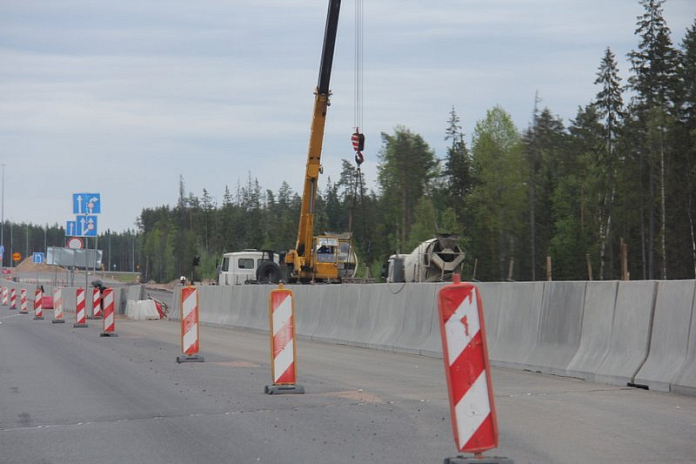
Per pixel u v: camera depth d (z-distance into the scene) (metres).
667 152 90.38
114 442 12.59
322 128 54.25
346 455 11.54
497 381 19.25
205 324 48.16
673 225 89.88
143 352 28.39
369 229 159.12
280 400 16.64
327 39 51.66
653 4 90.38
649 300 18.16
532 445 12.09
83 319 45.16
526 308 22.16
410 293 28.12
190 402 16.44
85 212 65.50
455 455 11.51
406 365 23.59
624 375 18.16
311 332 34.44
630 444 12.16
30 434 13.28
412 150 147.12
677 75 90.44
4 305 88.25
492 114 125.06
